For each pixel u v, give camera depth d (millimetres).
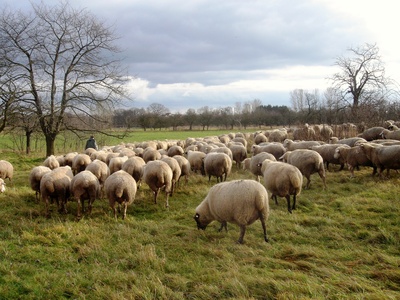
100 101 26000
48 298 5324
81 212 10531
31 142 38906
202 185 13773
